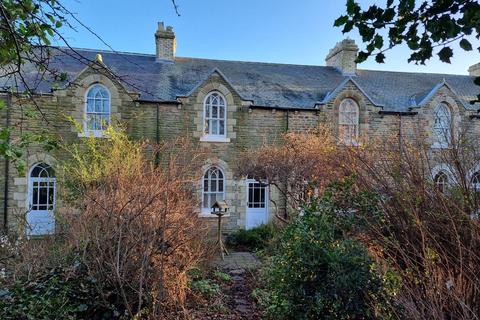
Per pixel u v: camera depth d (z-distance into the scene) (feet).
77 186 29.96
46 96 40.96
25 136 11.16
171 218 18.24
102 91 43.86
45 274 16.55
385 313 12.34
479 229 11.50
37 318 14.03
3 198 40.55
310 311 14.25
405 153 16.55
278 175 36.29
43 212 41.29
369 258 14.15
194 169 38.37
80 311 15.66
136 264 16.53
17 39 10.92
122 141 35.68
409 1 8.73
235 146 47.09
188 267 18.69
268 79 55.36
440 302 10.14
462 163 14.82
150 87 47.03
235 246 41.81
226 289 24.64
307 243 14.61
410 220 14.03
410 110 51.62
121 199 17.69
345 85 49.73
